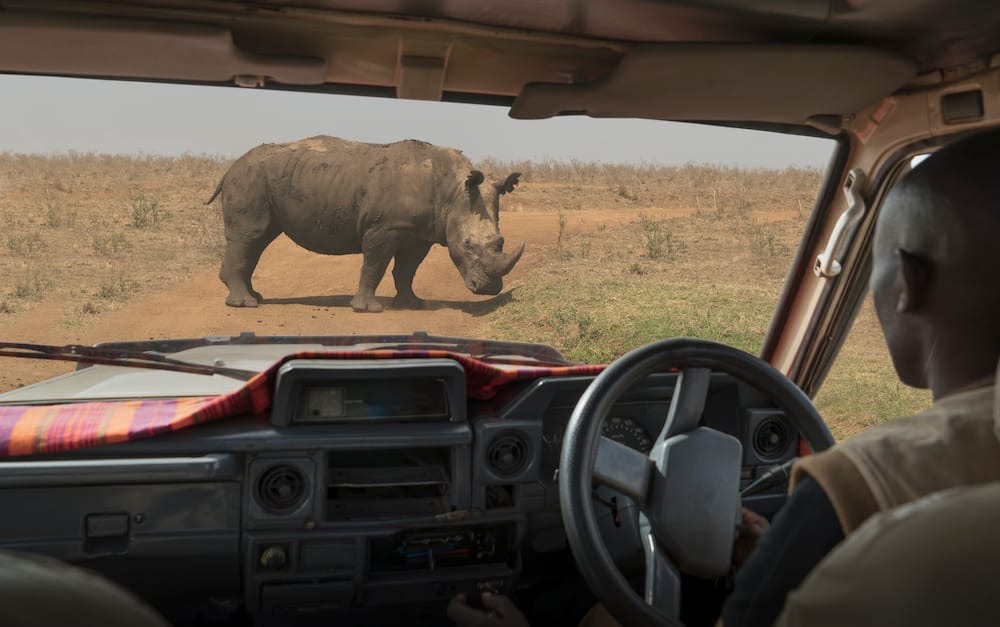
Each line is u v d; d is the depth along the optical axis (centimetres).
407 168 893
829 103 256
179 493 222
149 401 247
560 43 222
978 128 253
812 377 345
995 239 96
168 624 36
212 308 862
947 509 41
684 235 1006
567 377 242
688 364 197
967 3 206
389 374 228
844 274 316
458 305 884
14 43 205
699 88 241
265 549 226
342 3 204
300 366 225
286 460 224
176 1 198
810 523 93
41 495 217
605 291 807
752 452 236
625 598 175
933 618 37
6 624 30
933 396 105
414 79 231
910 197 104
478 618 220
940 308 101
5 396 249
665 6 205
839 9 211
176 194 1162
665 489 187
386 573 236
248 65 219
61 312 862
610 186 1000
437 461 245
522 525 240
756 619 96
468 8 207
